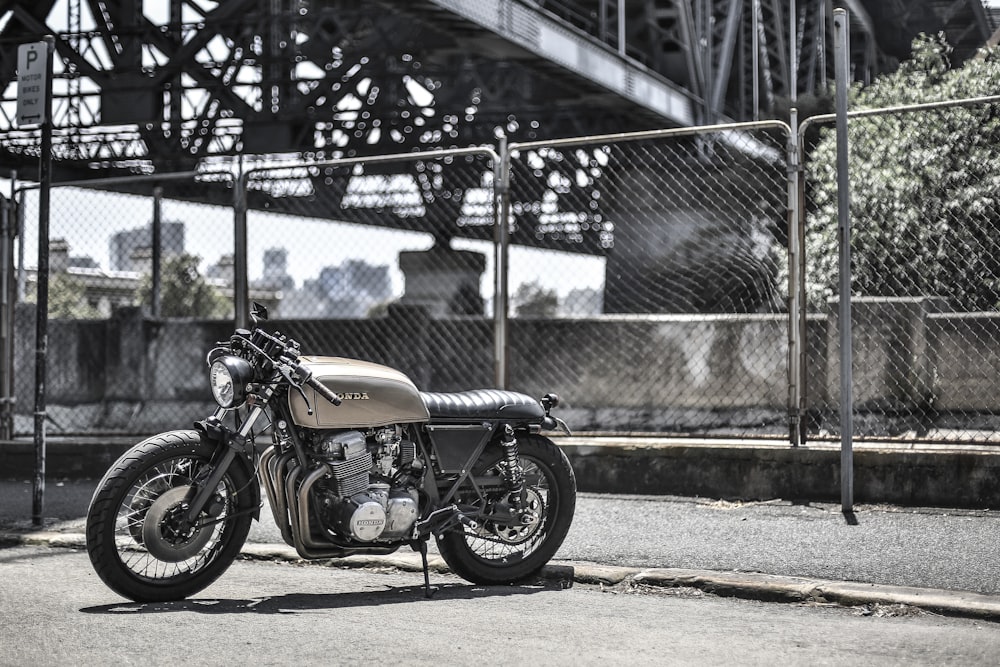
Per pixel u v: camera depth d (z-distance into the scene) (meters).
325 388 6.21
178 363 13.72
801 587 6.32
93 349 13.85
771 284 13.17
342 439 6.31
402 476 6.60
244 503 6.47
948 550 7.09
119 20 23.97
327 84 25.66
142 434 12.47
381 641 5.29
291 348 6.38
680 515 8.45
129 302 14.52
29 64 8.92
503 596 6.49
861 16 40.78
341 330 13.66
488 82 27.44
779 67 36.84
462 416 6.79
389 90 29.56
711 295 14.45
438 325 13.37
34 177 26.17
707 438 9.80
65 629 5.50
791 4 36.03
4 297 11.77
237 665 4.85
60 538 8.22
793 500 8.92
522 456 6.96
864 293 12.23
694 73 28.11
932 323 10.18
